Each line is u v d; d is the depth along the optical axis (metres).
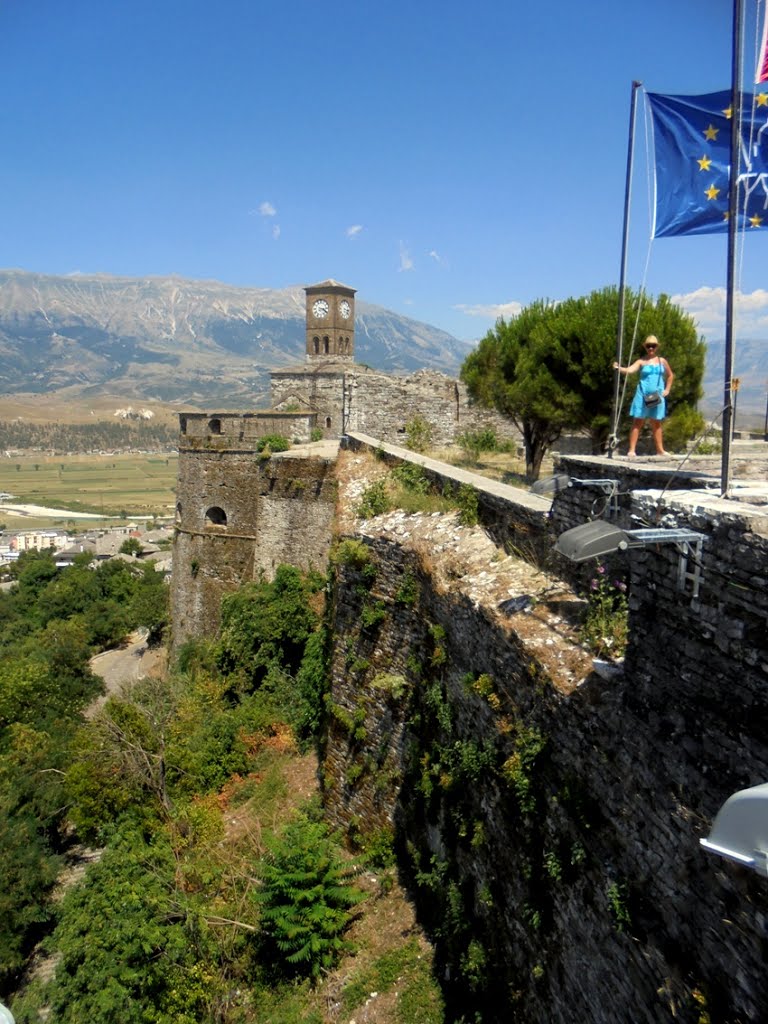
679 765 4.77
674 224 6.93
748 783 4.16
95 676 34.09
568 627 7.41
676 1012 4.55
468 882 8.80
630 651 5.62
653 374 9.43
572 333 19.22
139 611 44.84
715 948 4.27
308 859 11.40
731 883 4.14
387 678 11.71
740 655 4.31
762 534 4.22
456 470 14.35
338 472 21.39
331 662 14.63
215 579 27.36
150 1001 11.30
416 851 10.68
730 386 5.34
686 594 4.88
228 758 17.97
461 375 27.67
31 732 23.09
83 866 18.81
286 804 15.33
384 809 11.99
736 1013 4.05
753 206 6.59
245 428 29.42
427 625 10.81
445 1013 8.86
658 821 4.91
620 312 9.13
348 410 31.80
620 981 5.24
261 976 11.16
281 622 22.19
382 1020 9.23
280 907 11.09
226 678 21.84
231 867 13.24
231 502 26.89
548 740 6.64
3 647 44.53
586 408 19.59
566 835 6.22
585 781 5.96
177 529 28.98
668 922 4.74
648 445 19.39
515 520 10.18
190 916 11.96
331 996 10.07
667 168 6.95
